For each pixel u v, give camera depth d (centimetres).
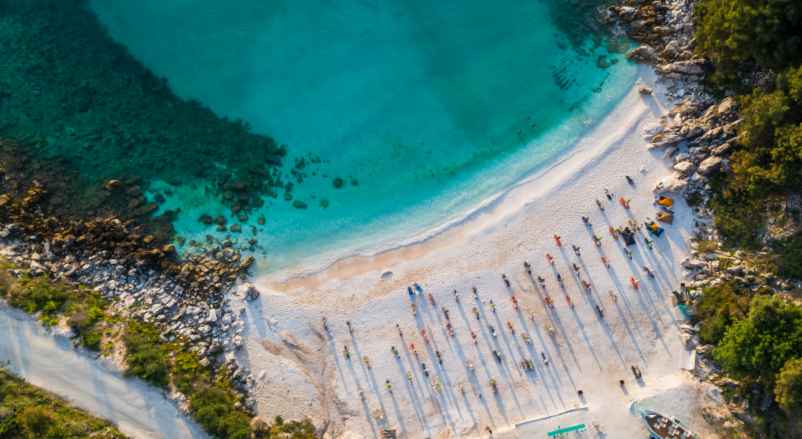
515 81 4462
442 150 4434
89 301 4022
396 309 4147
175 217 4381
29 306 3875
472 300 4128
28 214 4259
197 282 4188
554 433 3866
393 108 4506
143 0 4625
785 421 3478
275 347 4100
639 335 3975
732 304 3616
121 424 3756
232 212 4384
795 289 3622
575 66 4397
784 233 3681
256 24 4612
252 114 4553
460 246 4234
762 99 3509
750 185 3678
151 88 4597
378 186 4416
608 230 4134
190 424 3778
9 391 3697
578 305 4056
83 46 4612
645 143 4203
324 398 4016
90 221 4300
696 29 4100
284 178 4456
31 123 4506
